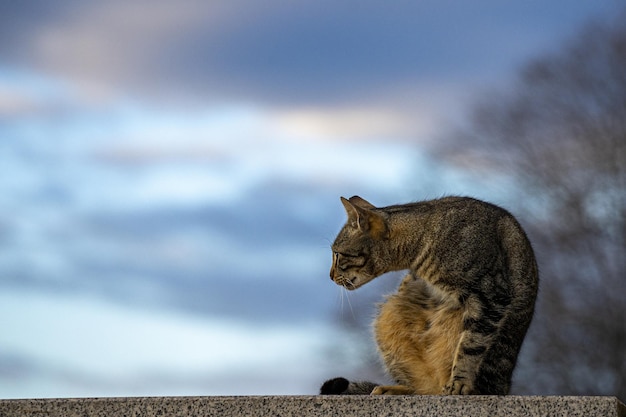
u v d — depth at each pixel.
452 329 10.45
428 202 11.33
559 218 29.03
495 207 10.92
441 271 10.57
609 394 27.02
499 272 10.41
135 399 8.59
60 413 8.56
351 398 8.58
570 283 27.95
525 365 26.86
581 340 27.33
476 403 8.56
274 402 8.58
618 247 28.31
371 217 11.24
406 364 10.77
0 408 8.56
